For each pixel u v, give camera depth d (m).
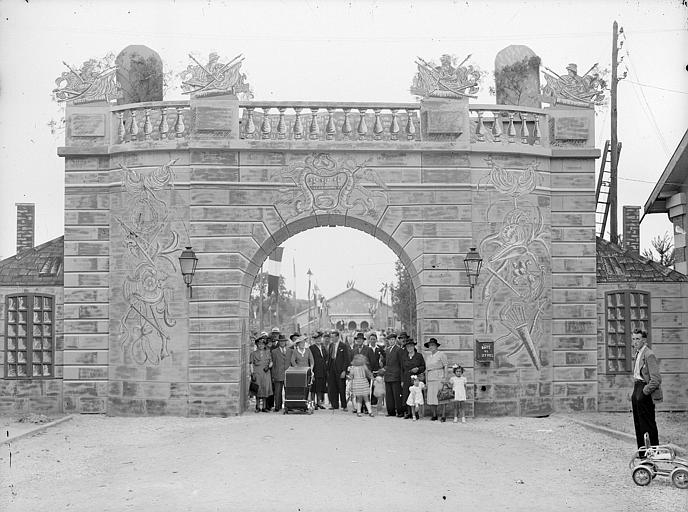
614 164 32.88
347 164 23.02
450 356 22.81
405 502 12.88
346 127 23.00
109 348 23.08
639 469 14.11
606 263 24.88
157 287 22.72
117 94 23.67
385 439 18.12
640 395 15.16
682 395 24.39
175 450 17.19
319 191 22.94
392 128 23.11
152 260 22.80
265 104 22.94
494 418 22.52
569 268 23.77
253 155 22.88
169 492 13.56
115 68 23.67
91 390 23.12
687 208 25.06
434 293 22.92
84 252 23.34
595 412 23.50
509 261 23.14
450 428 20.44
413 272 23.34
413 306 54.34
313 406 25.11
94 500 13.16
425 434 19.08
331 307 124.69
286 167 22.92
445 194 23.06
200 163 22.70
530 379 23.09
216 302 22.59
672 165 24.22
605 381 24.22
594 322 23.73
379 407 24.52
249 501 12.89
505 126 24.42
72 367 23.14
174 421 21.56
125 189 23.11
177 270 22.69
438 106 23.05
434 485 14.02
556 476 14.84
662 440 17.94
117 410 22.83
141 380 22.69
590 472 15.21
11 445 18.03
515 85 25.83
